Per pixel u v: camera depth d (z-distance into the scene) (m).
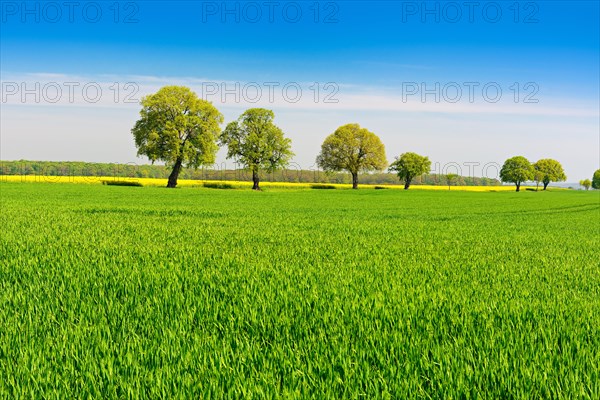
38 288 6.38
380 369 3.82
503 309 5.68
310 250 11.41
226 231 15.61
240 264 8.94
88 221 18.05
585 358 3.97
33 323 4.79
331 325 4.92
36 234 13.03
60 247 10.61
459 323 5.06
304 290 6.65
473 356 4.08
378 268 8.89
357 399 3.27
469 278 8.04
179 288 6.61
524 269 9.24
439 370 3.73
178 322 4.93
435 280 7.68
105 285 6.77
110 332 4.58
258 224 19.05
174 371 3.60
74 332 4.47
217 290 6.60
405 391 3.34
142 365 3.75
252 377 3.54
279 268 8.67
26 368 3.57
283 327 4.82
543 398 3.32
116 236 13.29
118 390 3.36
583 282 7.91
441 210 37.16
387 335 4.60
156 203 36.34
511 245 13.80
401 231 17.77
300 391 3.34
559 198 75.62
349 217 25.66
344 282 7.29
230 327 4.82
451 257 10.79
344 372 3.66
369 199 57.66
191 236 13.83
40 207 25.70
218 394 3.25
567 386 3.40
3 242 11.22
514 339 4.53
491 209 40.88
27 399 3.16
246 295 6.29
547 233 18.50
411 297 6.27
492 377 3.58
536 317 5.35
